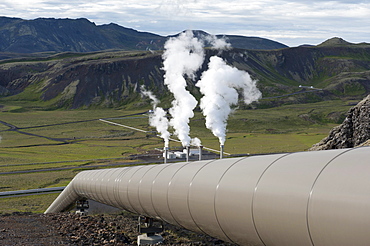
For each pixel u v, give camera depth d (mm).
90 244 28719
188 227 21453
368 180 11750
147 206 25391
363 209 11469
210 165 19781
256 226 15312
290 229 13773
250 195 15477
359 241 11578
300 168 14211
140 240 29172
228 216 16781
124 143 171875
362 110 70500
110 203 35969
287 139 181125
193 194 19250
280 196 14133
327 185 12719
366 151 13078
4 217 42406
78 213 46531
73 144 170500
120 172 33031
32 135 198125
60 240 29672
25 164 117000
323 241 12688
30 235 31484
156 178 24141
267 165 15836
